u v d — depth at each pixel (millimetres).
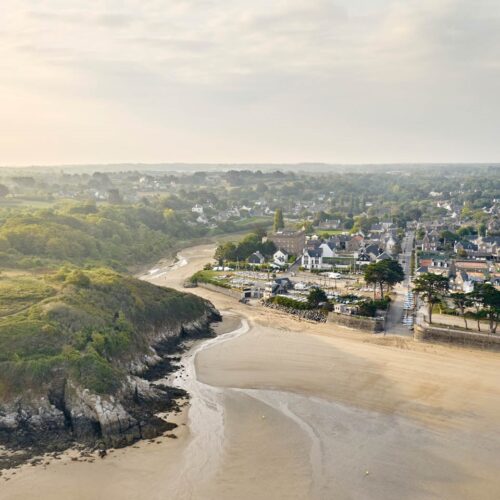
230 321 118375
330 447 62500
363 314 113750
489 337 95000
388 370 85688
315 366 87938
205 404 74375
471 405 73188
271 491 54062
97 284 102375
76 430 66125
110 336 84750
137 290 108062
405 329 109312
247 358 92438
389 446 62719
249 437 65062
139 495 53844
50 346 77125
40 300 92125
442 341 99375
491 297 98438
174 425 68250
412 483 55469
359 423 68375
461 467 58438
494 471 57750
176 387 80312
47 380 71312
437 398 75312
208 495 53562
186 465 58969
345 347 97688
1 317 83938
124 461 60000
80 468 58625
